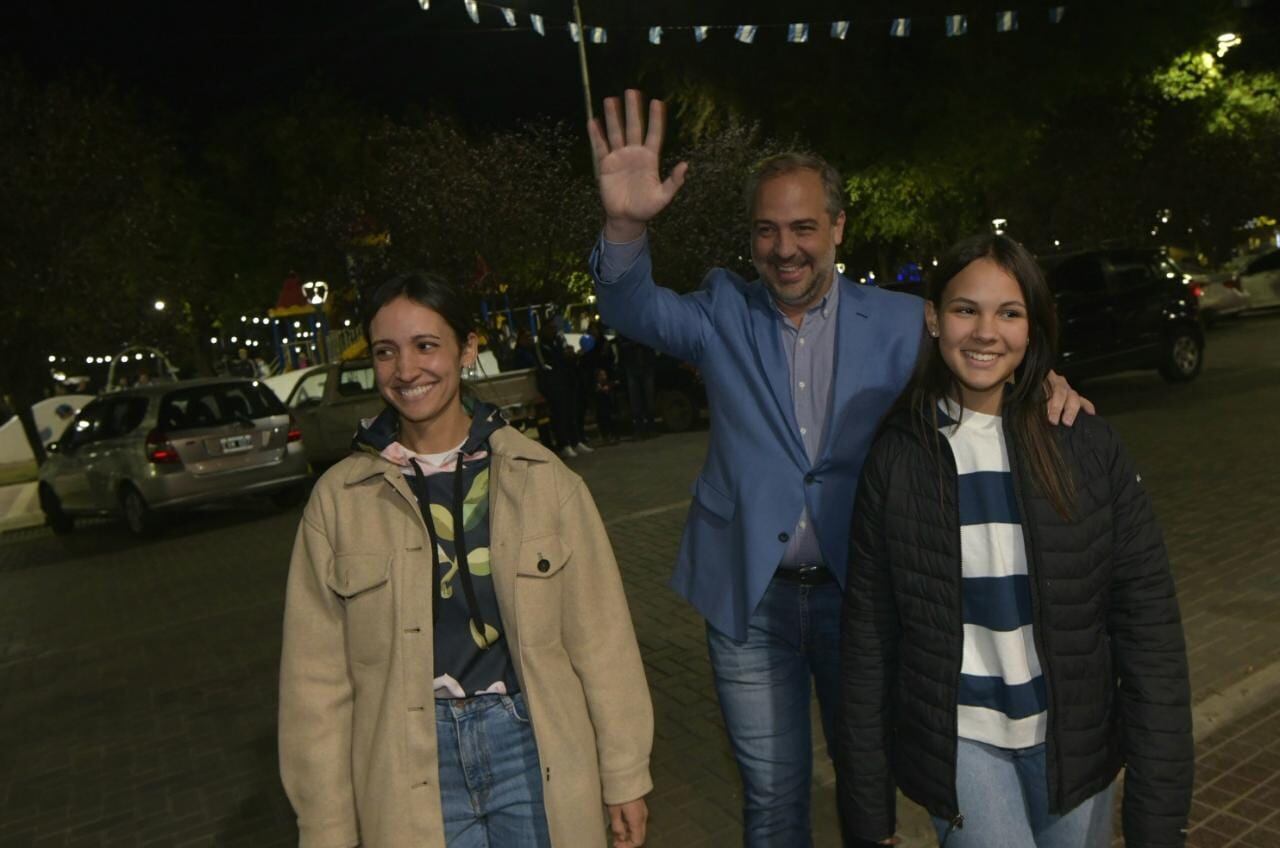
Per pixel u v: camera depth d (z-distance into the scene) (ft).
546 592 6.18
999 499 6.15
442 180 48.11
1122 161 69.51
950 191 64.39
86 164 42.04
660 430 47.11
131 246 43.70
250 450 34.65
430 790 5.99
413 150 50.57
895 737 6.64
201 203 77.82
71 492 36.32
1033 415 5.96
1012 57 60.13
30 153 41.19
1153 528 5.99
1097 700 5.96
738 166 55.67
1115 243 42.42
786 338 8.26
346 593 6.07
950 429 6.26
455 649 6.20
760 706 8.36
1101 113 70.95
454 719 6.20
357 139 78.54
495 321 50.67
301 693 6.16
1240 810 10.36
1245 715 12.28
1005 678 6.11
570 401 41.22
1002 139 59.67
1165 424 32.04
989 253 6.03
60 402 62.75
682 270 53.62
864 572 6.59
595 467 37.73
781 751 8.36
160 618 23.40
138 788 14.01
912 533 6.25
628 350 43.98
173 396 34.14
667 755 13.07
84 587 28.14
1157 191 71.15
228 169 78.69
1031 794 6.22
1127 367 39.65
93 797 13.87
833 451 7.95
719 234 53.57
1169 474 24.94
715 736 13.51
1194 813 10.39
